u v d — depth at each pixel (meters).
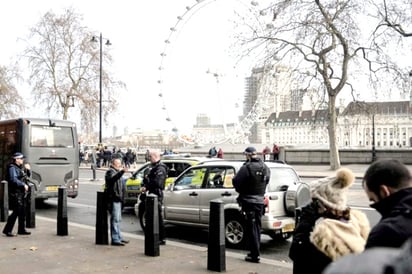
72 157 17.39
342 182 3.57
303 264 3.58
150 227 8.37
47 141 16.83
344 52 33.31
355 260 1.35
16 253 8.58
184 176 11.00
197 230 11.72
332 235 3.33
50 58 57.66
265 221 9.11
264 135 100.88
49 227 11.53
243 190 7.97
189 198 10.61
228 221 9.61
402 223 2.54
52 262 7.89
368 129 78.38
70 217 14.30
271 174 9.61
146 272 7.23
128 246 9.22
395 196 2.75
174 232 11.45
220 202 7.38
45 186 16.66
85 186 25.98
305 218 3.65
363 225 3.56
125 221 13.30
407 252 1.29
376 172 2.85
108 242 9.48
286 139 100.12
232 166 10.09
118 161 9.38
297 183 9.95
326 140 92.69
